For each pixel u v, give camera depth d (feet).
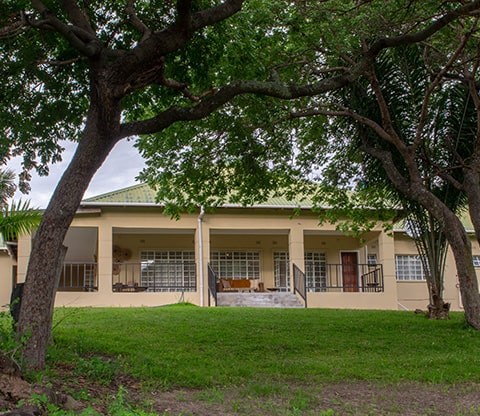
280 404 21.24
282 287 77.56
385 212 55.42
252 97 39.63
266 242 78.79
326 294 67.82
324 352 32.37
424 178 44.68
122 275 73.36
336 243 80.28
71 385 20.62
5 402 16.70
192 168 46.73
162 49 25.35
